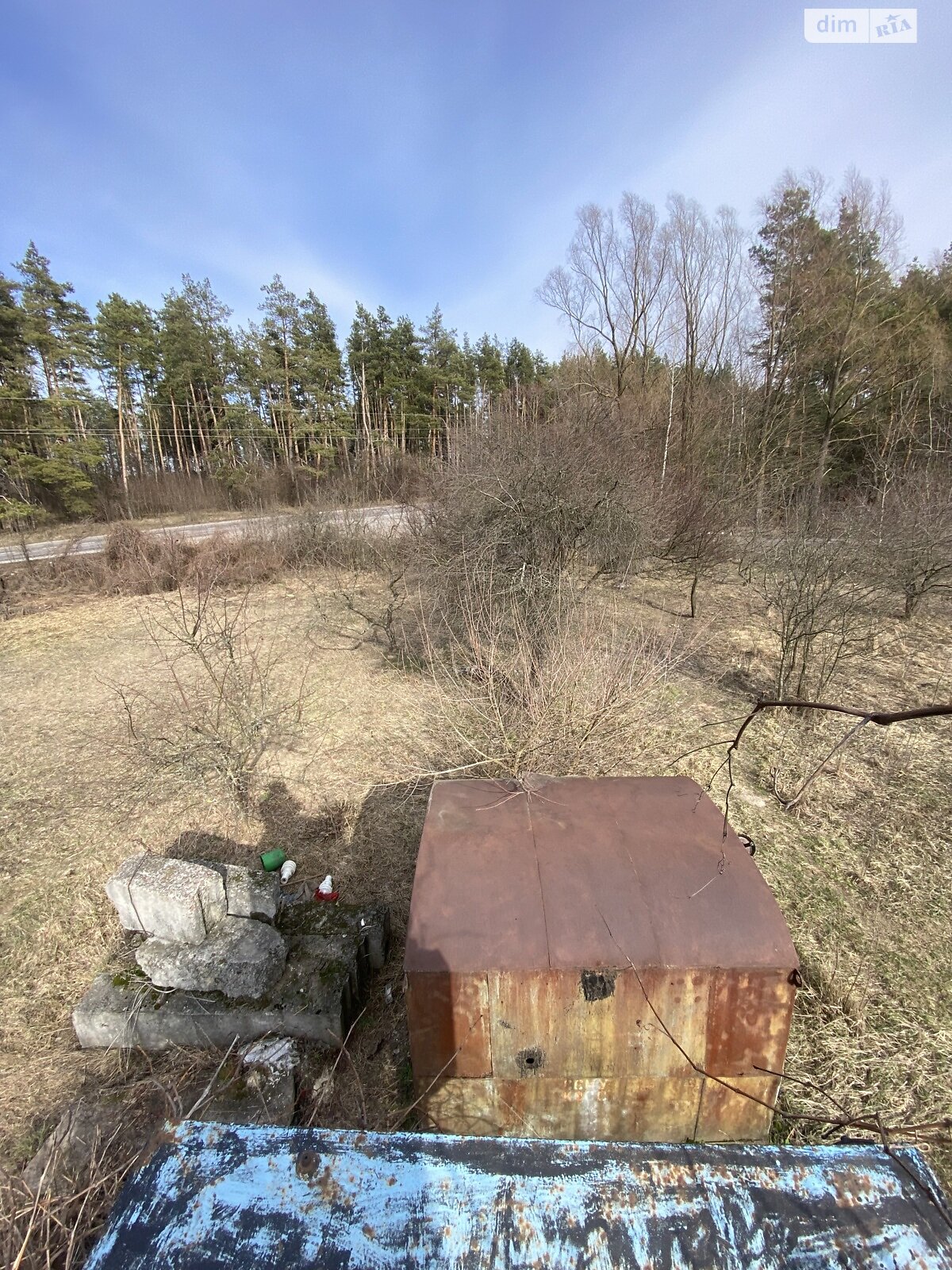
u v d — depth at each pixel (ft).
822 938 10.77
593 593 26.13
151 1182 3.92
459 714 16.11
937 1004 9.47
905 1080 8.30
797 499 31.68
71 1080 8.67
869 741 17.58
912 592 26.25
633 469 28.73
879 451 50.80
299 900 11.65
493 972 6.52
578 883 7.09
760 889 7.04
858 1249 3.55
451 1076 6.94
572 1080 6.89
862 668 23.03
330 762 17.11
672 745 17.24
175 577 40.09
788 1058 8.67
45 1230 5.55
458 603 20.52
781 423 58.39
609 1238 3.60
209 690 22.44
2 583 36.11
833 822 13.96
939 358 54.95
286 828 14.24
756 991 6.53
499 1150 4.10
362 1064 8.82
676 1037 6.66
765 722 18.83
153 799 15.61
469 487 22.54
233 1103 7.86
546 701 13.21
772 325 64.28
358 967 9.95
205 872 10.02
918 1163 4.06
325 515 44.47
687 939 6.58
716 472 51.34
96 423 95.86
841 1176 3.93
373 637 28.37
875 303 61.11
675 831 7.80
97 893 12.32
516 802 8.56
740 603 31.71
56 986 10.28
